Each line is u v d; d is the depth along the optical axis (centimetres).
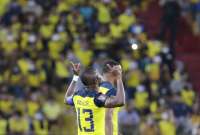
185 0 6281
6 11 5959
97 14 5931
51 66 5612
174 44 5959
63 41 5762
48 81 5559
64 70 5550
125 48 5716
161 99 5488
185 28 6322
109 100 2636
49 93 5428
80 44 5738
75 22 5884
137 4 6362
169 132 5256
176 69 5909
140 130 5144
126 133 5072
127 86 5528
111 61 2692
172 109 5456
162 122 5272
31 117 5262
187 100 5631
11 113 5269
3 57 5666
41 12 5984
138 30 5878
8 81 5497
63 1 6047
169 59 5819
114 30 5841
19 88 5456
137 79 5581
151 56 5744
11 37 5803
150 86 5588
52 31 5844
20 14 5959
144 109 5425
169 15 5931
